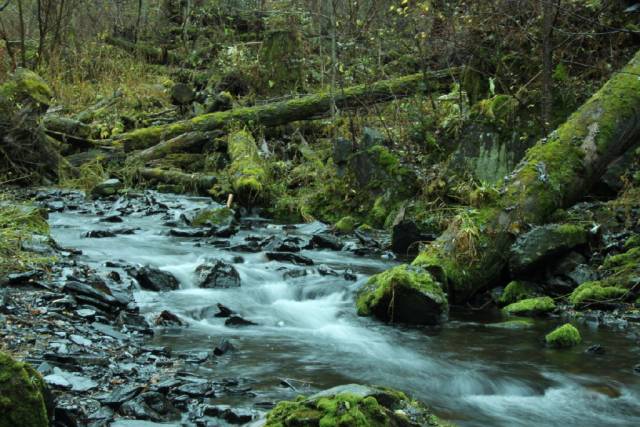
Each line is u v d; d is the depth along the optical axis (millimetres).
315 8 16375
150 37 21578
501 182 7391
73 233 8203
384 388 3209
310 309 5918
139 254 7207
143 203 10461
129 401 3461
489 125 9109
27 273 5422
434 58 12883
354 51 14047
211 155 12281
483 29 10180
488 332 5438
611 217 7523
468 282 6254
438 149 9953
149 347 4516
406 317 5598
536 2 8844
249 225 9789
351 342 5035
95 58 18047
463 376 4367
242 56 15672
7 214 6852
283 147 12820
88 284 5367
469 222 6445
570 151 7023
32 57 16922
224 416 3412
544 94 8359
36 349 4090
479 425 3652
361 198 9930
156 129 12938
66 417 3113
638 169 8289
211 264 6418
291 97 14141
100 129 13664
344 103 12578
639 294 6016
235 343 4816
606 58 9219
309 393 3865
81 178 11688
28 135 11320
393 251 8234
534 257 6312
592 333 5434
